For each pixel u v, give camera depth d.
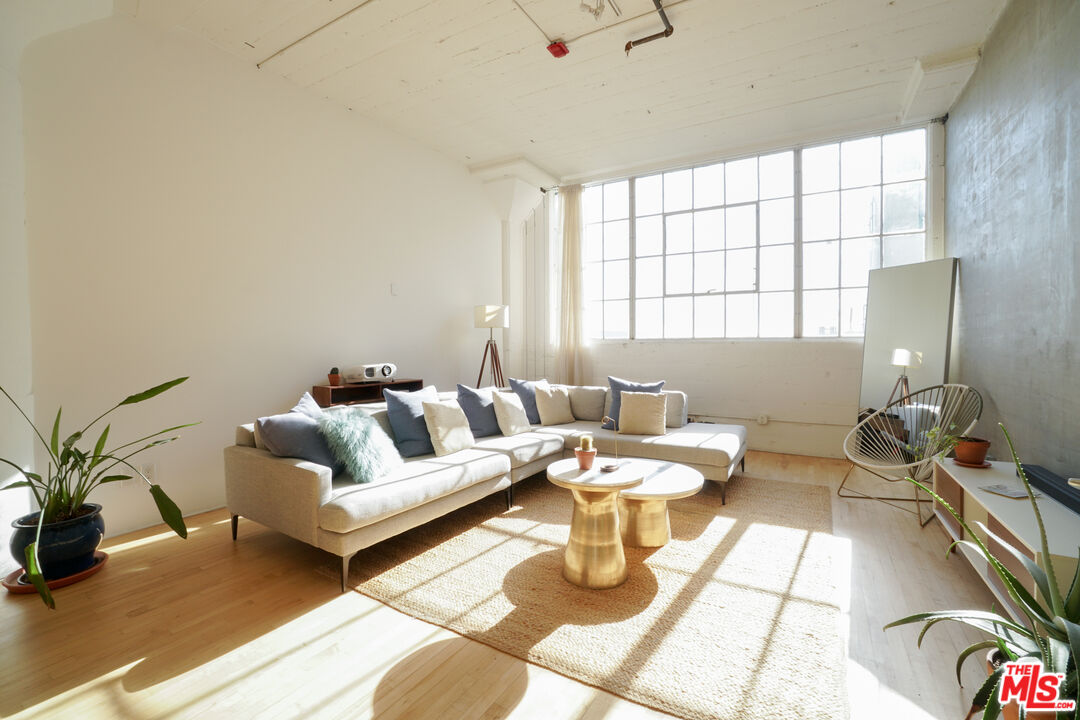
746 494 3.77
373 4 3.05
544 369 6.45
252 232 3.66
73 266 2.81
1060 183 2.38
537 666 1.79
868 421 3.97
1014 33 2.94
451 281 5.49
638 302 6.06
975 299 3.63
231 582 2.42
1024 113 2.80
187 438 3.31
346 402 4.02
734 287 5.50
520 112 4.49
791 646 1.89
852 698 1.62
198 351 3.36
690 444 3.67
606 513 2.38
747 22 3.26
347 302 4.36
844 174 5.00
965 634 1.96
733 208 5.50
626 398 4.18
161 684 1.70
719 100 4.31
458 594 2.29
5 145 2.45
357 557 2.70
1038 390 2.60
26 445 2.54
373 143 4.61
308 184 4.05
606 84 4.03
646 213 6.00
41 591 1.70
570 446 4.05
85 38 2.85
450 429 3.46
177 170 3.25
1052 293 2.46
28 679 1.73
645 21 3.26
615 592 2.30
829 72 3.87
